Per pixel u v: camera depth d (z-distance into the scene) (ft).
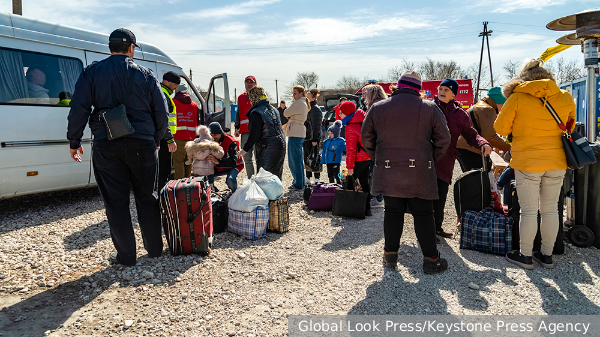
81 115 10.53
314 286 10.44
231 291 10.12
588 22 13.74
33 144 17.13
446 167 12.99
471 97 59.62
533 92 10.57
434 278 10.74
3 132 16.06
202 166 18.51
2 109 16.08
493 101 14.85
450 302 9.47
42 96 17.58
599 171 12.40
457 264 11.66
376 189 10.78
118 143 10.75
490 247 12.46
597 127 16.37
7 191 16.51
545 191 11.11
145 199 11.79
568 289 10.03
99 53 20.49
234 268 11.58
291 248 13.41
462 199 13.51
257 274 11.14
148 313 9.05
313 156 25.20
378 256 12.42
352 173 16.47
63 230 15.48
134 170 11.23
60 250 13.17
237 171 18.93
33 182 17.30
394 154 10.39
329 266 11.73
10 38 16.57
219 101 31.42
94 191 23.31
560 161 10.61
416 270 11.28
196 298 9.75
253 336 8.08
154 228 12.05
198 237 12.30
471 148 14.44
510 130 11.25
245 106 22.08
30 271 11.44
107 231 15.28
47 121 17.70
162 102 11.50
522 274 10.94
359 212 16.31
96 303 9.54
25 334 8.18
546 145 10.64
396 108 10.36
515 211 12.59
